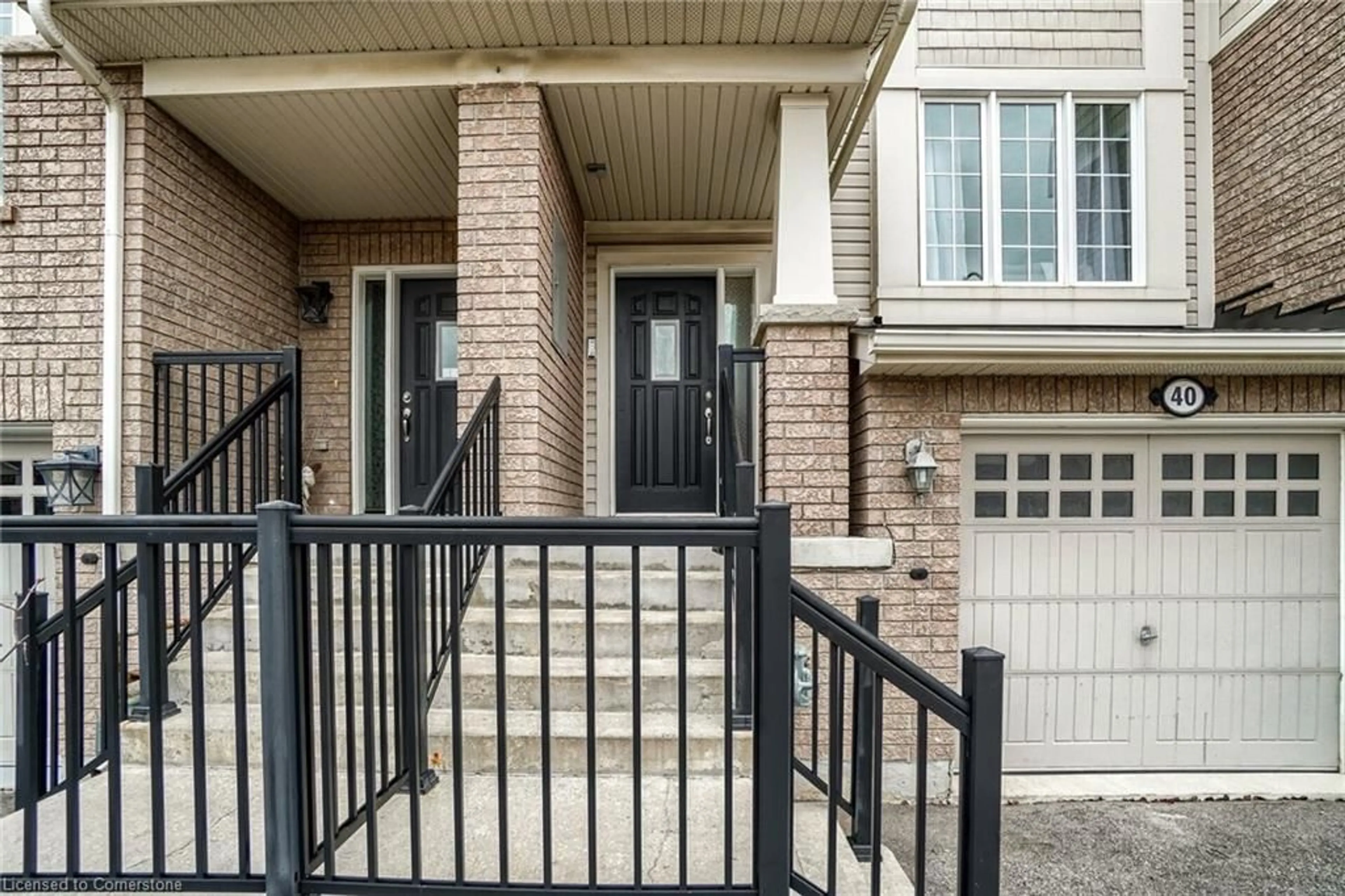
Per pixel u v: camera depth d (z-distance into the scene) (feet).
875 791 6.63
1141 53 18.19
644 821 8.09
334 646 8.41
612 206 18.11
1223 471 15.38
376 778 8.41
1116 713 15.40
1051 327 15.43
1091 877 11.31
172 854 7.43
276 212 17.02
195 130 13.58
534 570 12.05
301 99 12.57
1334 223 15.43
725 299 19.72
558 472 14.34
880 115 17.93
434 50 12.10
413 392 18.52
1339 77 15.31
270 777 6.30
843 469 12.60
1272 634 15.39
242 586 6.52
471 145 12.21
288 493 12.51
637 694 6.35
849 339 13.80
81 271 12.71
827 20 11.34
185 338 13.64
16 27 13.21
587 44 11.98
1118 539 15.37
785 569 6.29
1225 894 10.84
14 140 12.75
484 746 9.11
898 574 14.17
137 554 7.34
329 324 18.06
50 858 7.38
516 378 12.17
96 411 12.65
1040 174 18.35
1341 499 15.24
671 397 19.71
